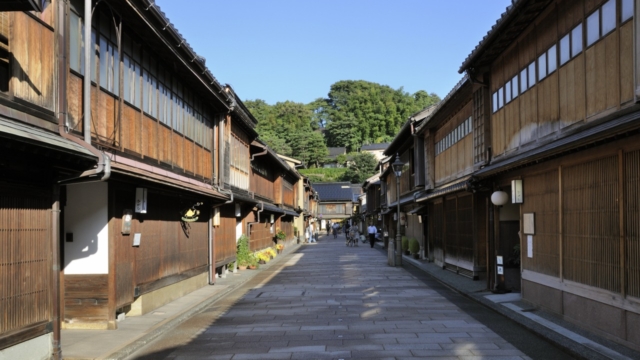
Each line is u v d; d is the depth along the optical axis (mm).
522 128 12305
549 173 10727
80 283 10125
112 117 10055
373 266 25750
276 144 96312
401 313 12156
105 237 10148
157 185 11172
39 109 7316
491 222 14820
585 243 9219
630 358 7297
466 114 17969
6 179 6672
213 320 11555
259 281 19594
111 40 10094
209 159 17906
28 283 7113
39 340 7309
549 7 10703
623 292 7926
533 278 11695
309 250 41781
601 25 8734
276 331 10250
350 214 95375
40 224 7438
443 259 22562
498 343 8914
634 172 7637
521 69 12359
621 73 8102
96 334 9641
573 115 9742
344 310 12703
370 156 100875
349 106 120188
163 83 13117
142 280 11820
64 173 7945
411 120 25375
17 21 6832
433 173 24297
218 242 19281
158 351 8703
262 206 27062
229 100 17594
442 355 8156
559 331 9211
